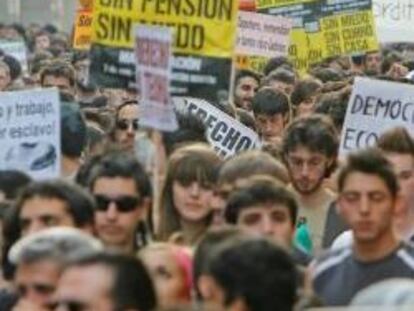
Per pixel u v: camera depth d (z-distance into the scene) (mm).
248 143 22359
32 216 13391
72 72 29859
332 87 26562
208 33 18906
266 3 32125
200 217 15531
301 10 32125
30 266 11188
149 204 15164
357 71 35125
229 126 22375
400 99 19578
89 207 13555
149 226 15500
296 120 17812
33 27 62281
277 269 10078
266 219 13430
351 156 13539
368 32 32062
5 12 80750
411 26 41844
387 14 41844
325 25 32094
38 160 18906
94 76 19438
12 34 53938
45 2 82500
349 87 22328
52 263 11148
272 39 30734
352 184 13406
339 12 32062
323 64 34438
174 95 18953
